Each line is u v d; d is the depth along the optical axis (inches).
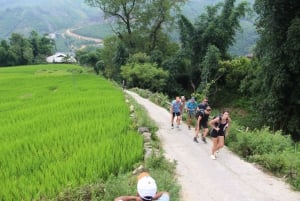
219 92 2079.2
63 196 378.0
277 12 1153.4
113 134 648.4
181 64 2503.7
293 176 507.5
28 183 425.1
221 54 2273.6
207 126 742.5
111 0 2935.5
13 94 1561.3
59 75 2787.9
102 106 995.9
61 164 471.2
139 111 960.9
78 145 580.4
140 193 239.8
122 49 3026.6
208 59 2039.9
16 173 474.3
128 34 3110.2
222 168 566.3
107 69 3272.6
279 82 1176.8
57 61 6387.8
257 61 1513.3
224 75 2049.7
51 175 439.5
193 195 454.0
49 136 642.2
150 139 682.2
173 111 885.8
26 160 506.9
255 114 1499.8
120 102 1091.9
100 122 753.0
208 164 585.9
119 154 523.2
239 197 451.5
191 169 557.6
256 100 1432.1
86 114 874.1
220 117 609.3
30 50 5349.4
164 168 513.7
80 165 467.5
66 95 1366.9
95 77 2610.7
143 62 2716.5
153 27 3078.2
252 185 493.7
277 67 1190.9
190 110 890.1
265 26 1208.2
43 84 2016.5
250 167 573.0
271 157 564.1
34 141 612.7
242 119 1657.2
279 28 1167.6
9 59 5147.6
